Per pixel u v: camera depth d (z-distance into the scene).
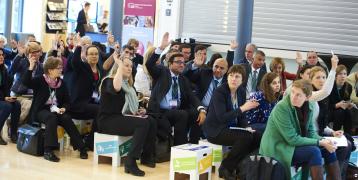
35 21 13.44
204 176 4.90
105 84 5.37
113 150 5.38
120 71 5.23
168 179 5.00
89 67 6.09
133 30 9.43
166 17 10.09
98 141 5.45
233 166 4.94
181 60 5.86
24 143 5.73
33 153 5.66
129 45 6.71
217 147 5.14
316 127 4.91
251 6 7.96
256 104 4.93
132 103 5.49
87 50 6.21
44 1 13.34
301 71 5.71
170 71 5.89
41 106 5.75
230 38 9.54
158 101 5.73
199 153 4.73
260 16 9.17
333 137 4.80
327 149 4.25
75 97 5.98
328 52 8.77
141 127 5.19
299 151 4.22
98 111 5.66
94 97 6.23
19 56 6.49
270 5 9.09
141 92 6.49
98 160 5.49
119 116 5.34
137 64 7.18
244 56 7.79
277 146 4.30
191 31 9.95
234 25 9.50
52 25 13.44
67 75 6.12
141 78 6.52
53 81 5.76
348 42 8.66
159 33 10.16
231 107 5.05
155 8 9.43
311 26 8.87
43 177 4.86
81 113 5.96
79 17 12.00
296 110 4.32
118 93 5.34
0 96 6.11
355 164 5.23
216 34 9.70
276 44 9.09
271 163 4.14
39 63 6.32
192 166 4.71
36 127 5.77
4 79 6.16
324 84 4.77
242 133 4.94
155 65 5.78
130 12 9.39
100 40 10.59
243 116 5.16
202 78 6.21
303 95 4.20
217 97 5.01
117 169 5.28
